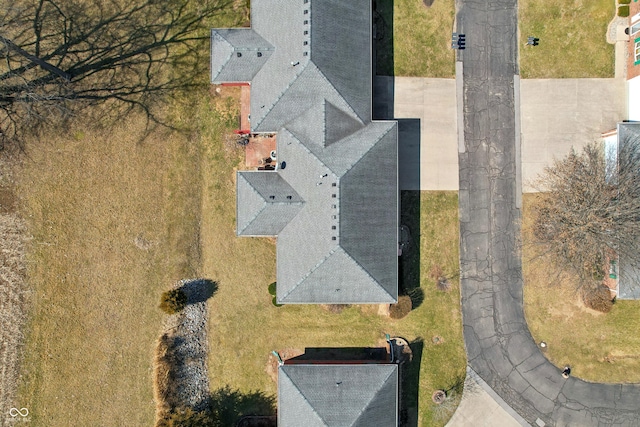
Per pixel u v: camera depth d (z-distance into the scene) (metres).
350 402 29.92
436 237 33.22
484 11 33.12
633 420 33.00
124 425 32.84
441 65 33.16
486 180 33.19
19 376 32.84
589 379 33.09
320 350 33.31
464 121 33.22
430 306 33.25
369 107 30.55
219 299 33.31
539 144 33.12
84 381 32.94
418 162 33.16
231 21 33.16
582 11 33.03
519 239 33.22
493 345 33.22
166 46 33.25
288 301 30.03
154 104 33.19
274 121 30.17
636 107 32.09
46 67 30.70
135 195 33.06
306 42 28.41
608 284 32.41
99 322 33.00
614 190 28.66
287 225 30.23
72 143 33.00
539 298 33.22
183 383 33.03
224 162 33.19
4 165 32.94
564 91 33.09
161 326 33.09
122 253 33.06
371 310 33.38
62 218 32.97
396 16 33.09
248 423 33.19
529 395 33.16
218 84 32.72
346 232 28.66
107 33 33.12
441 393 32.88
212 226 33.31
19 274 32.97
